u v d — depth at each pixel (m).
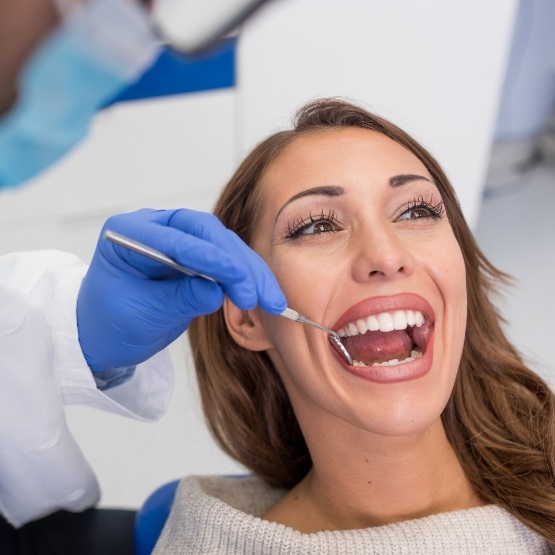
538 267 2.79
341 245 0.96
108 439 2.09
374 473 0.99
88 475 1.17
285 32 1.97
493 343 1.17
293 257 0.97
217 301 0.84
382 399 0.92
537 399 1.15
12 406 0.98
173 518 1.10
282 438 1.20
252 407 1.19
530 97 3.20
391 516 1.01
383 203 0.97
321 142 1.01
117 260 0.88
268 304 0.84
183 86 1.90
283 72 2.02
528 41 3.04
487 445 1.10
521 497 1.00
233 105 2.00
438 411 0.94
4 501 1.15
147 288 0.88
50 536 1.19
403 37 2.13
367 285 0.94
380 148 0.99
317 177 0.97
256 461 1.21
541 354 2.41
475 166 2.46
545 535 0.96
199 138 2.00
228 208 1.07
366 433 0.96
